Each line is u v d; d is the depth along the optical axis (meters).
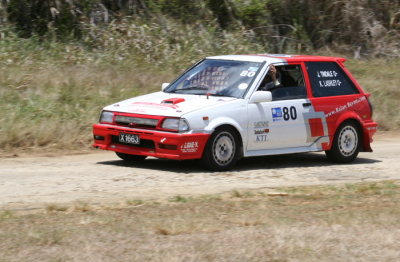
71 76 18.02
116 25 21.92
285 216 8.62
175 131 11.29
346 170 12.62
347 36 26.31
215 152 11.73
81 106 16.42
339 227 8.12
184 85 12.74
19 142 14.07
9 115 14.99
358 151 13.59
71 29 21.25
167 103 11.87
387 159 14.13
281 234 7.71
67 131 14.68
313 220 8.44
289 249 7.20
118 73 19.31
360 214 8.77
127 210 8.77
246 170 12.23
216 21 23.94
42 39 20.73
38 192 9.87
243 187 10.62
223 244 7.31
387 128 18.98
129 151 11.79
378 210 9.05
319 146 13.00
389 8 27.52
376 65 24.88
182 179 11.11
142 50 21.34
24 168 11.90
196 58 21.75
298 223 8.27
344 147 13.36
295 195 10.00
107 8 22.69
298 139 12.66
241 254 7.00
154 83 19.20
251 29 24.66
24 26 21.03
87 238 7.38
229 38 23.22
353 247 7.38
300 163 13.32
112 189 10.20
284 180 11.38
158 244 7.25
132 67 20.25
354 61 24.92
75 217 8.33
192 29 23.03
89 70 19.00
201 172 11.77
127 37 21.61
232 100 11.91
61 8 21.48
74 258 6.72
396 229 8.14
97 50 20.94
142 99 12.43
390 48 26.36
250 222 8.21
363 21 26.52
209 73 12.73
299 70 12.88
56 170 11.73
